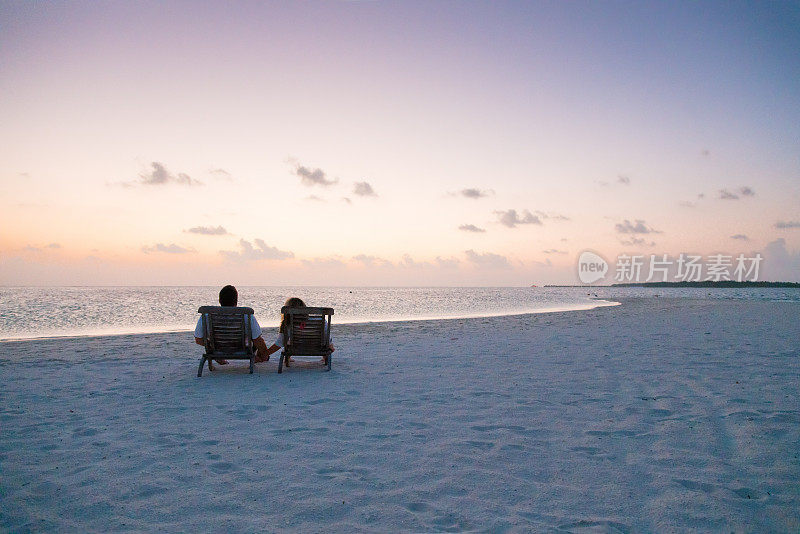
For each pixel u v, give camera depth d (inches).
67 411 207.0
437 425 185.0
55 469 141.0
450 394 236.4
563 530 105.3
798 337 443.5
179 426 184.7
